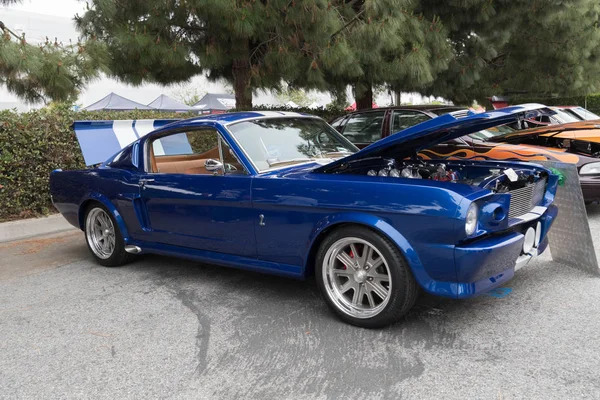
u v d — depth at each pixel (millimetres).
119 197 5121
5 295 4777
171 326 3838
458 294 3219
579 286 4227
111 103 21766
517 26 13781
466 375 2904
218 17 8539
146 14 9031
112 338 3674
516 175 3777
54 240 6957
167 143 4977
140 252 5152
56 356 3432
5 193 7781
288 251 3922
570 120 9195
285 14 8906
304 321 3797
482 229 3258
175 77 11086
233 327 3758
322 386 2877
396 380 2893
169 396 2863
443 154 7109
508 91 18594
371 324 3555
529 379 2826
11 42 5828
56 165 8250
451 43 13031
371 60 9711
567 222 4535
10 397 2932
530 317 3652
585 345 3191
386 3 8648
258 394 2832
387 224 3367
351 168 4164
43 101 6809
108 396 2896
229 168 4277
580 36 15867
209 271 5203
